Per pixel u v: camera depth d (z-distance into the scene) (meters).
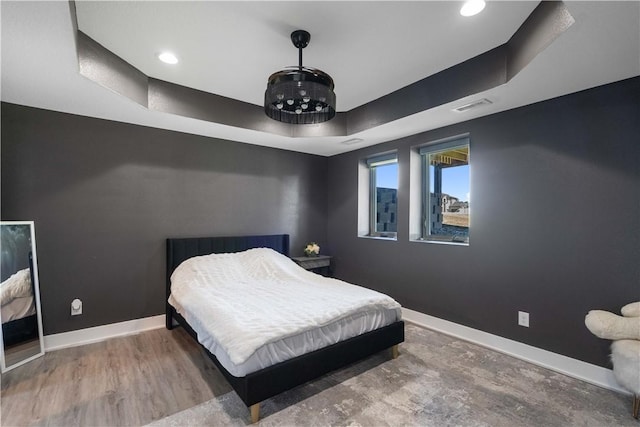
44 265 2.83
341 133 3.70
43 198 2.83
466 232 3.43
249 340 1.88
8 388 2.21
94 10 1.86
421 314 3.59
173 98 2.94
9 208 2.68
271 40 2.19
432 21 1.97
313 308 2.35
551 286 2.55
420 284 3.61
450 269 3.30
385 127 3.36
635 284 2.15
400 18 1.94
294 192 4.59
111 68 2.38
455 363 2.63
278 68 2.60
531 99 2.56
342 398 2.13
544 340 2.59
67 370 2.46
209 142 3.79
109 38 2.18
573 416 1.94
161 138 3.45
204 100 3.13
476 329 3.06
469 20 1.96
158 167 3.43
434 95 2.73
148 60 2.49
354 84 2.93
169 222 3.50
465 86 2.50
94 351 2.81
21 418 1.89
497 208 2.90
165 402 2.06
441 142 3.53
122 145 3.22
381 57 2.43
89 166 3.05
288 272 3.52
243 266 3.52
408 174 3.74
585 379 2.36
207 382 2.31
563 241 2.49
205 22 1.99
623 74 2.12
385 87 3.01
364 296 2.67
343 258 4.68
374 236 4.43
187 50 2.33
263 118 3.56
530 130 2.68
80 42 2.12
